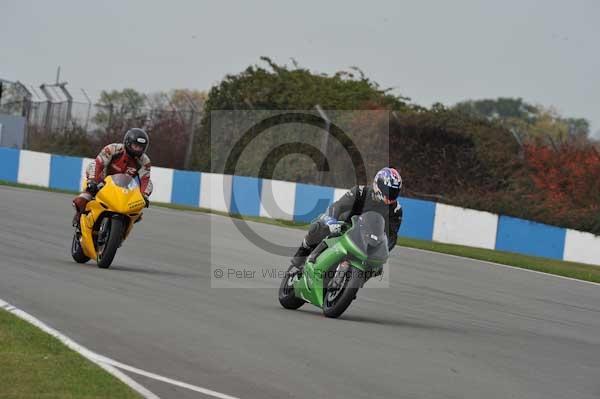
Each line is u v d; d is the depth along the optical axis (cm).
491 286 5159
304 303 3781
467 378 2586
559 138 9856
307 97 10375
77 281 3662
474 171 9506
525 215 8406
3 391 1992
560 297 5012
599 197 8881
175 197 9731
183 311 3222
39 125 12594
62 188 10300
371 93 11131
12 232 5272
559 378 2727
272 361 2558
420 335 3238
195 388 2198
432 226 8462
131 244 5375
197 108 10688
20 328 2594
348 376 2462
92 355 2406
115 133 11506
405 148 9625
